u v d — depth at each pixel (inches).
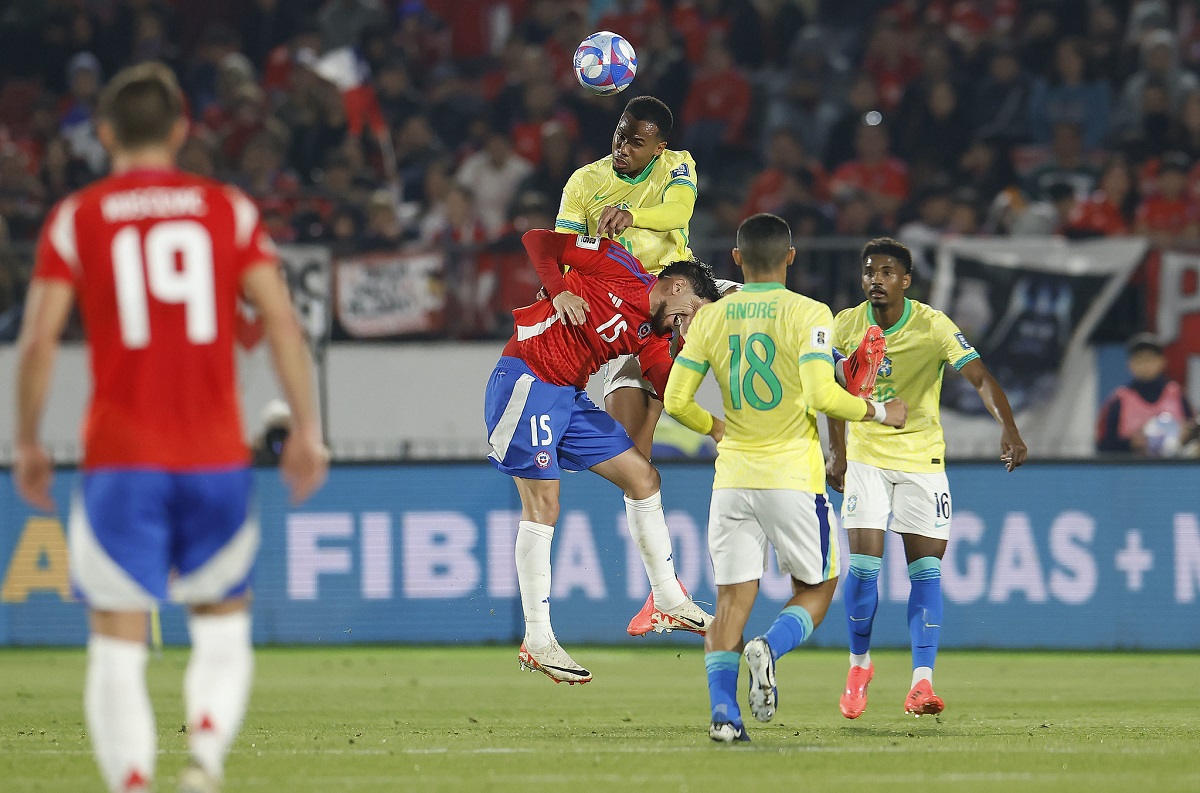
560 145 2074.3
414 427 1800.0
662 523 1031.0
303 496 561.9
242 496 556.7
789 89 2299.5
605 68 1103.0
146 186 554.9
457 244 1806.1
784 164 2111.2
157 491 542.3
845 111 2268.7
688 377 851.4
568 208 1071.6
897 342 1031.6
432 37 2554.1
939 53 2228.1
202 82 2481.5
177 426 544.7
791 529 827.4
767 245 839.1
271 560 1659.7
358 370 1803.6
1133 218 1974.7
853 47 2509.8
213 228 552.4
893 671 1403.8
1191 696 1187.9
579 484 1636.3
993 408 1025.5
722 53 2285.9
